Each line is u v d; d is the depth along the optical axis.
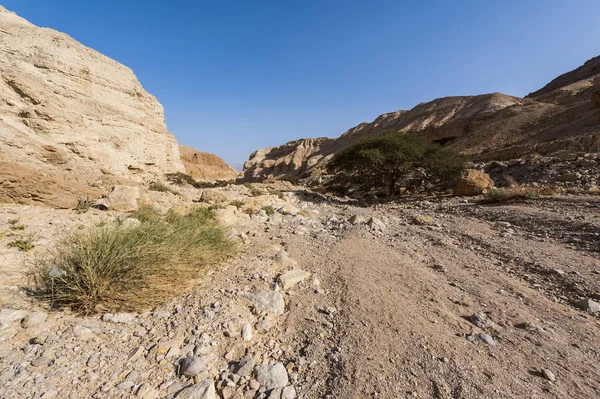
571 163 14.46
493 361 2.33
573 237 5.93
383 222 8.86
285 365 2.21
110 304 2.81
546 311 3.28
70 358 2.04
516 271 4.53
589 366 2.33
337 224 8.55
